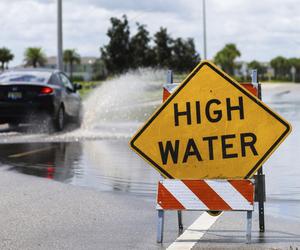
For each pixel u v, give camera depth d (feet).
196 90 39.19
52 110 105.70
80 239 38.58
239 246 36.58
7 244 37.45
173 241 37.93
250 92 38.91
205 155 38.99
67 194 53.01
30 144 90.27
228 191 37.93
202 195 38.19
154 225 42.22
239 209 37.68
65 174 63.57
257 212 46.09
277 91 306.14
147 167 68.33
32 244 37.45
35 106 104.78
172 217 44.52
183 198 38.27
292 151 79.71
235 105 38.78
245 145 38.63
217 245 36.86
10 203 49.21
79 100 120.16
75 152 81.20
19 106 105.09
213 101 39.01
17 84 105.40
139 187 56.44
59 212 46.09
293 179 59.52
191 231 40.40
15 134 105.19
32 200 50.42
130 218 44.24
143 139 39.55
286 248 36.04
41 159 74.59
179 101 39.32
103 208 47.52
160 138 39.40
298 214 45.24
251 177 38.60
